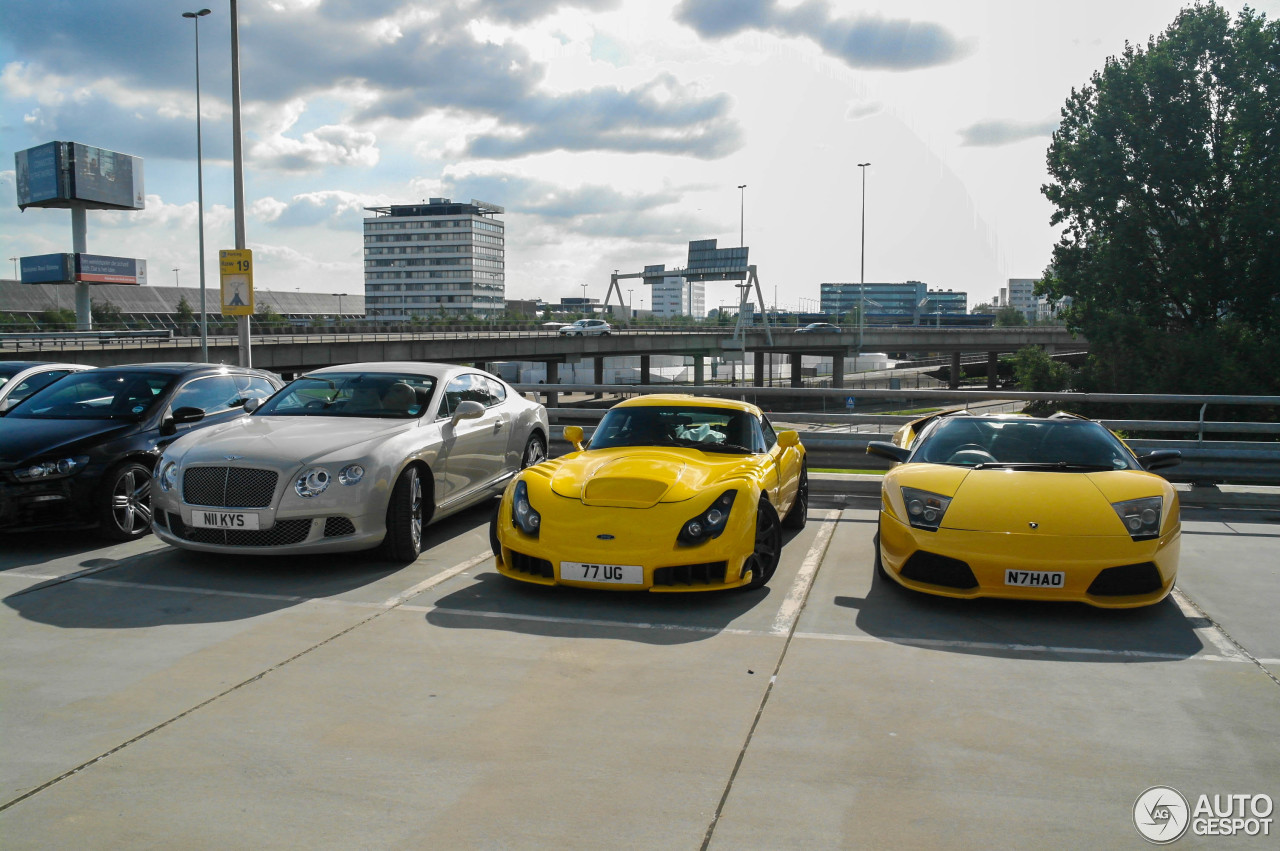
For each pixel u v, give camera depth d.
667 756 3.05
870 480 8.64
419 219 163.38
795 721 3.37
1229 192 32.62
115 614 4.75
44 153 61.75
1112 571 4.62
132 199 66.62
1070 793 2.80
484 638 4.37
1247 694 3.67
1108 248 33.44
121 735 3.20
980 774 2.93
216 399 7.70
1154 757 3.07
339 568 5.84
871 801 2.74
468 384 7.54
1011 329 85.69
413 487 6.04
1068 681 3.82
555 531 5.03
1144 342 31.41
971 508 4.90
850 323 94.62
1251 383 29.53
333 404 6.81
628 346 73.19
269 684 3.72
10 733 3.22
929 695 3.64
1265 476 8.11
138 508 6.68
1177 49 32.91
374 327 57.25
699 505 5.02
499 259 173.12
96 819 2.62
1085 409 32.78
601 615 4.80
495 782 2.85
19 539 6.69
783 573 5.80
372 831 2.55
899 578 5.05
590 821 2.61
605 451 6.06
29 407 7.19
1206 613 4.86
